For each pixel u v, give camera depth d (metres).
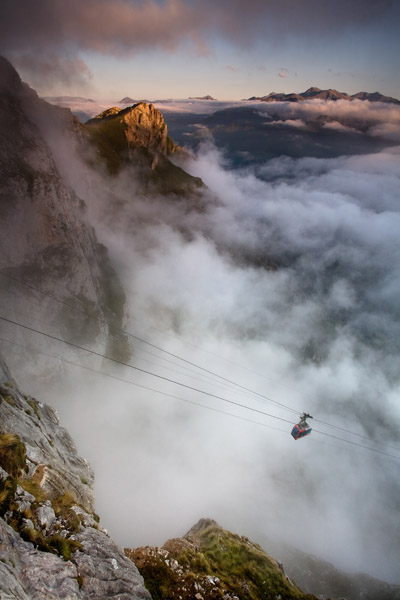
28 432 19.38
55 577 11.70
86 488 20.16
